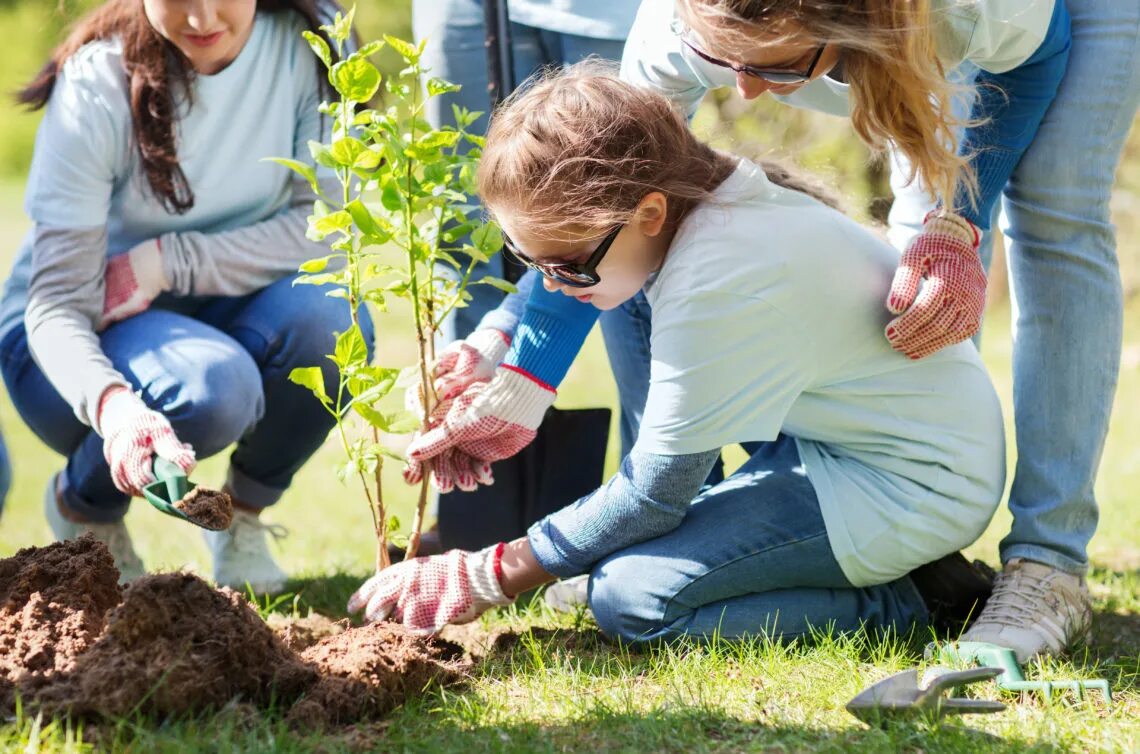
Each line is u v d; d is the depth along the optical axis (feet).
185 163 9.42
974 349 8.50
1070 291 8.18
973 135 7.96
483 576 7.98
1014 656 7.34
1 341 9.84
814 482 8.10
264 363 9.82
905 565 8.15
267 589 10.00
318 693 6.76
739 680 7.37
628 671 7.68
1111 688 7.35
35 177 9.15
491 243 7.90
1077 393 8.24
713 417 7.52
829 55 6.85
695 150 7.69
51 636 6.88
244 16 8.93
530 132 7.25
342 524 14.60
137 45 8.98
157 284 9.52
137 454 8.00
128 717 6.23
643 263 7.69
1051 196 8.09
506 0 10.19
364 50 7.48
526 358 8.12
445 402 8.29
